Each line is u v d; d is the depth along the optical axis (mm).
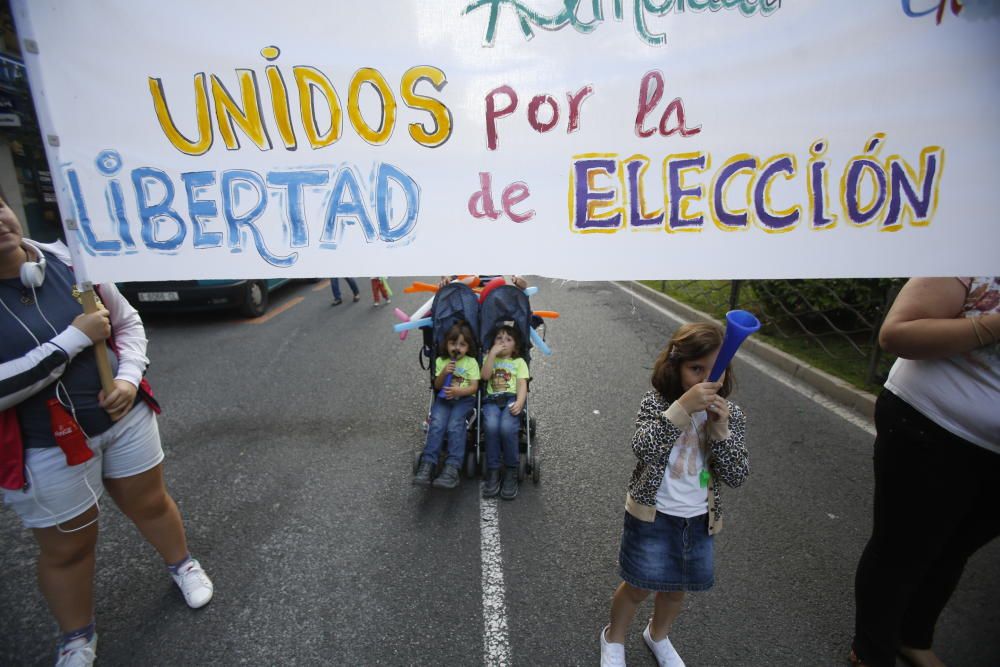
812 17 1235
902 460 1762
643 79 1288
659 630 2098
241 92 1311
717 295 7617
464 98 1310
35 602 2467
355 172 1360
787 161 1306
